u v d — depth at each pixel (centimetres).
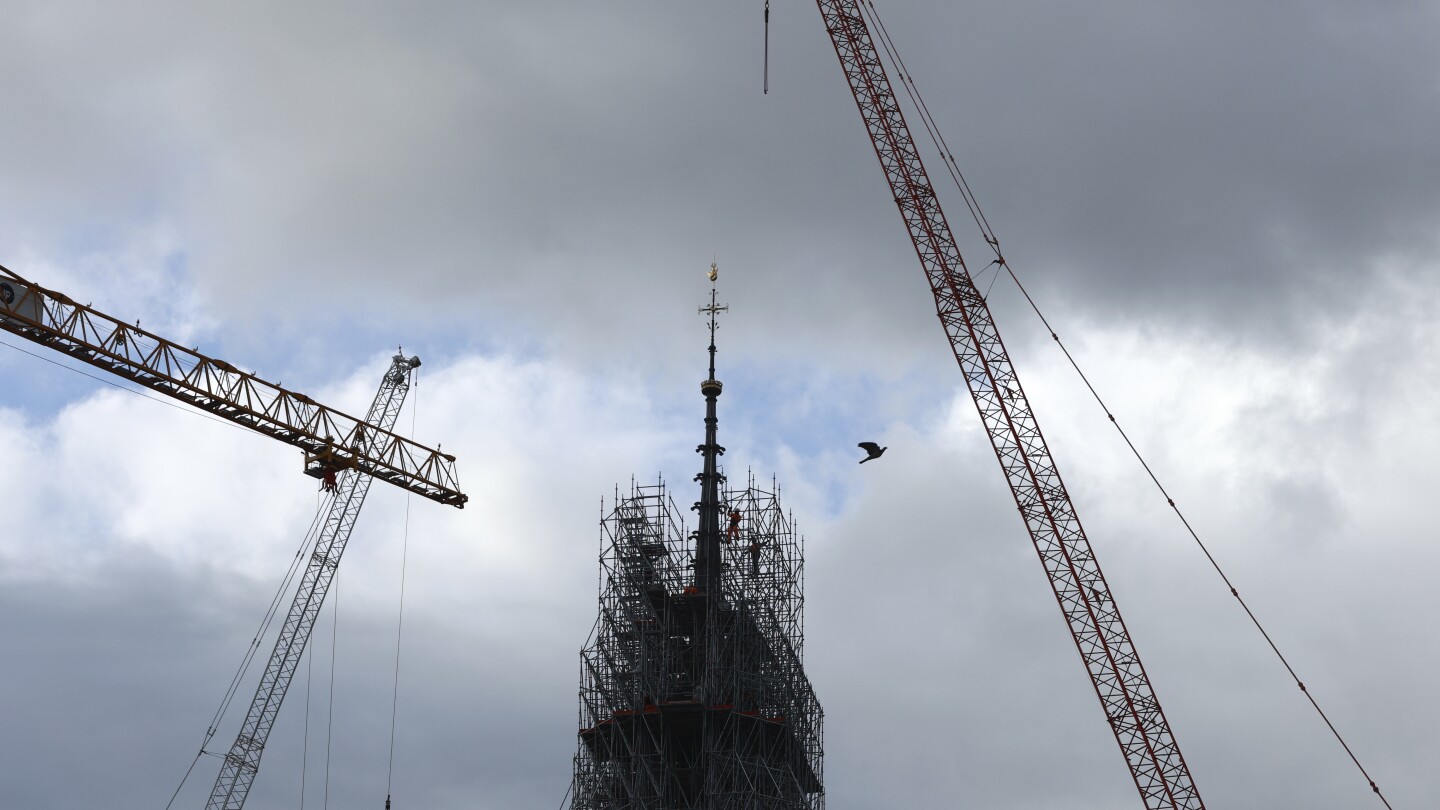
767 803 19662
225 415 19712
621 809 19788
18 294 17775
